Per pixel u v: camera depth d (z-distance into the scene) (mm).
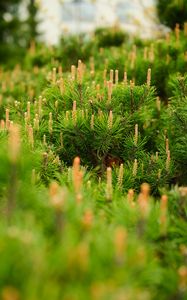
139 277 1362
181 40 2623
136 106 2012
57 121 2021
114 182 1822
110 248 1271
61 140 1928
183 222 1519
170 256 1466
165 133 2027
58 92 2061
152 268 1396
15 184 1401
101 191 1644
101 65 2557
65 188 1531
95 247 1293
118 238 1111
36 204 1473
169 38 2615
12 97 2572
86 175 1692
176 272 1423
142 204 1395
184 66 2385
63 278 1148
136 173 1874
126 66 2416
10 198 1398
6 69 4023
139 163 1946
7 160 1425
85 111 1955
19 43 10102
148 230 1485
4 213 1440
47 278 1129
